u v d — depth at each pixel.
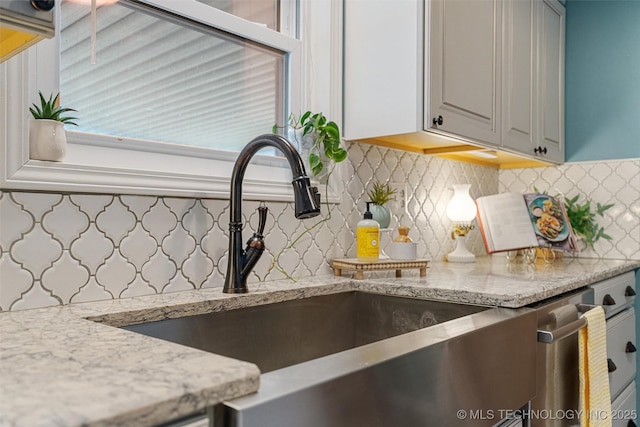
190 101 1.39
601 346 1.42
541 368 1.26
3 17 0.63
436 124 1.55
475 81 1.75
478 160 2.52
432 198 2.18
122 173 1.13
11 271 0.98
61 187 1.03
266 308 1.24
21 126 0.98
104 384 0.51
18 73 0.99
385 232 1.90
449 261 2.19
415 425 0.80
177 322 1.06
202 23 1.41
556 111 2.46
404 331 1.38
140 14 1.28
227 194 1.35
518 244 2.01
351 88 1.72
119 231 1.14
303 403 0.62
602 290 1.79
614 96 2.46
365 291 1.46
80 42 1.16
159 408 0.48
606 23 2.49
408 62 1.58
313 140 1.53
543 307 1.27
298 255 1.56
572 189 2.55
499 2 1.92
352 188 1.76
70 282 1.06
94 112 1.18
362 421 0.70
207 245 1.32
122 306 1.03
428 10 1.54
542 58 2.31
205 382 0.53
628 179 2.40
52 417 0.43
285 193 1.51
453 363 0.90
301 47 1.69
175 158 1.30
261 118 1.59
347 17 1.74
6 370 0.56
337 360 0.74
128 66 1.25
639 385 2.25
